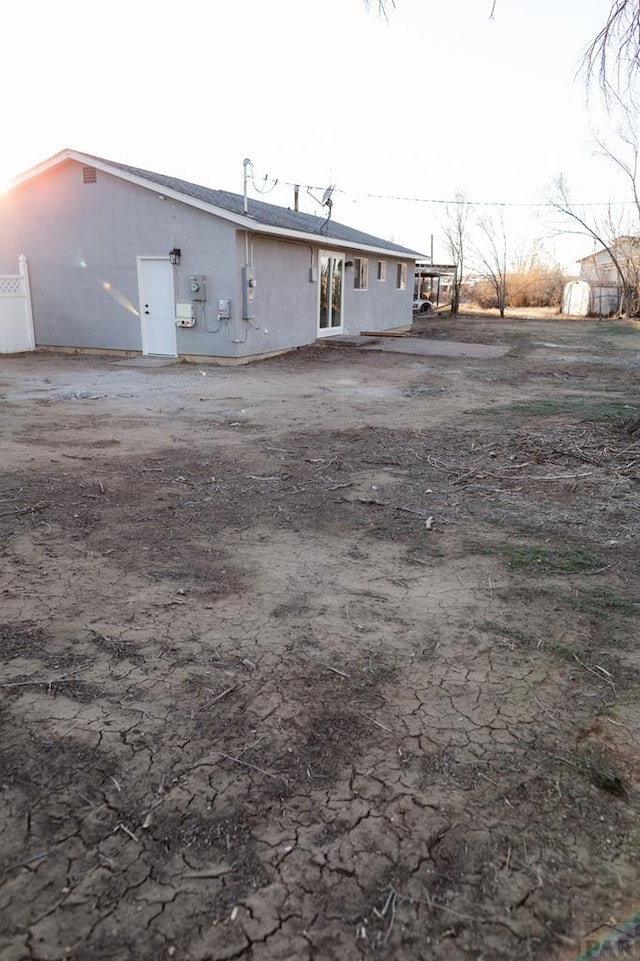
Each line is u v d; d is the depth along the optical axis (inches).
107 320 567.8
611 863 70.4
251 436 279.1
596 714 96.1
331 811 76.7
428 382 446.9
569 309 1321.4
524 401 376.5
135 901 64.7
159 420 310.0
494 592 135.9
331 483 212.8
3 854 69.8
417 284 1409.9
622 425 296.7
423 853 71.2
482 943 61.5
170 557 151.0
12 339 582.2
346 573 144.4
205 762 84.4
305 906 64.7
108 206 537.0
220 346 522.9
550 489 208.8
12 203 575.2
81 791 79.0
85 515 177.9
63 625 118.5
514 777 82.9
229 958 59.4
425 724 93.0
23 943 60.2
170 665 106.5
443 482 216.5
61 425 294.4
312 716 94.3
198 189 580.4
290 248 581.6
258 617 123.1
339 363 541.0
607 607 129.5
